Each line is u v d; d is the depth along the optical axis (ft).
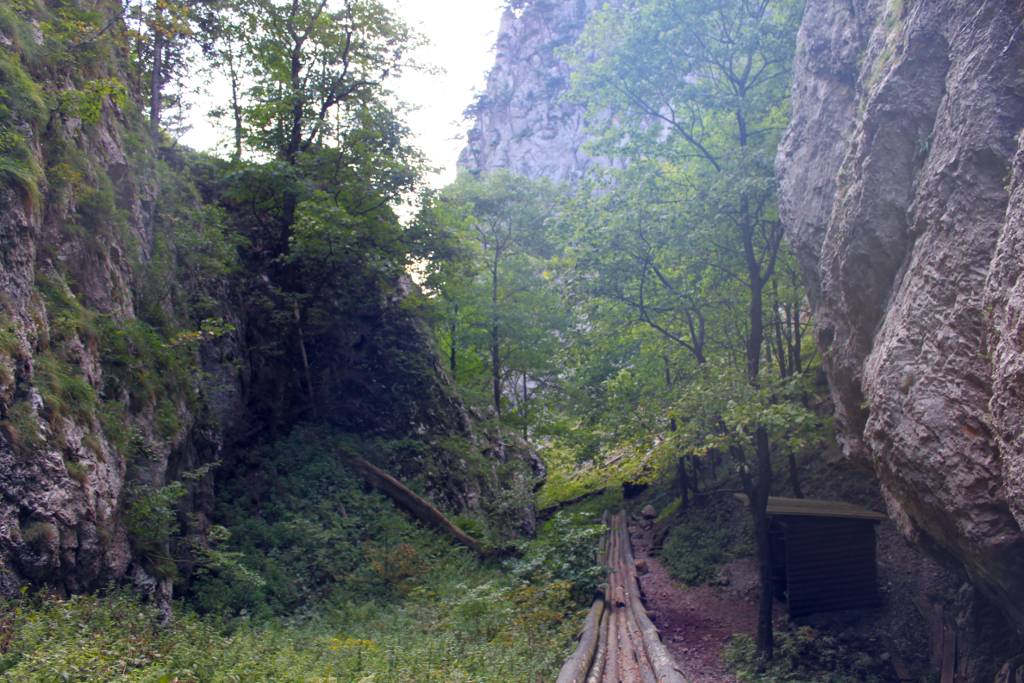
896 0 28.04
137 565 25.98
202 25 51.47
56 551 19.97
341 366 58.59
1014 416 16.53
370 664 20.65
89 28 30.73
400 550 40.47
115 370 28.30
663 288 49.60
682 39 48.24
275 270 56.34
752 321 44.93
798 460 61.77
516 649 25.80
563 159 261.44
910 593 39.63
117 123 37.17
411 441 56.49
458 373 93.97
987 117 19.86
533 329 86.22
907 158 25.88
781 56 47.57
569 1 295.28
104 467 23.95
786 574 43.04
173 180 45.85
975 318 19.86
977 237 20.01
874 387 26.05
